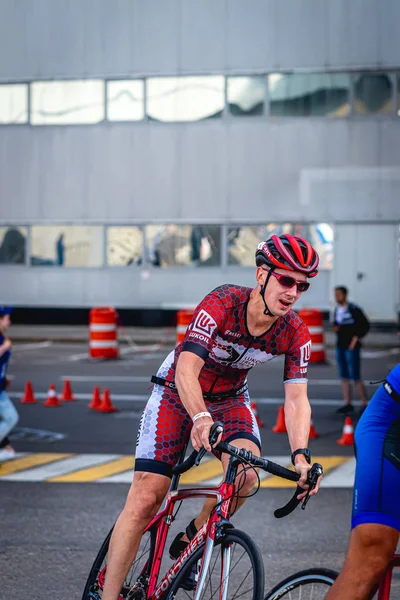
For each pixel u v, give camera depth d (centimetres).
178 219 3625
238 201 3588
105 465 1165
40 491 1020
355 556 426
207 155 3600
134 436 1369
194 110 3600
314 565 745
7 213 3731
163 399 533
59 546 799
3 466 1158
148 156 3638
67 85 3672
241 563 466
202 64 3581
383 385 449
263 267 493
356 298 3525
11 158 3722
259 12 3538
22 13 3678
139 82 3628
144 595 536
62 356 2589
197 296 3625
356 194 3522
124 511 527
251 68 3550
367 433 441
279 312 493
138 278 3662
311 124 3538
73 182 3691
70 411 1605
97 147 3669
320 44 3509
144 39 3609
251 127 3572
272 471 464
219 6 3553
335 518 905
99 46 3638
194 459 489
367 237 3522
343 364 1603
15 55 3691
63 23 3656
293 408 519
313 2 3503
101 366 2325
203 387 538
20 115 3709
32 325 3719
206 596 475
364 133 3512
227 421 532
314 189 3547
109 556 525
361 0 3475
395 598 603
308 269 480
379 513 424
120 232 3672
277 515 481
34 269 3725
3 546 799
